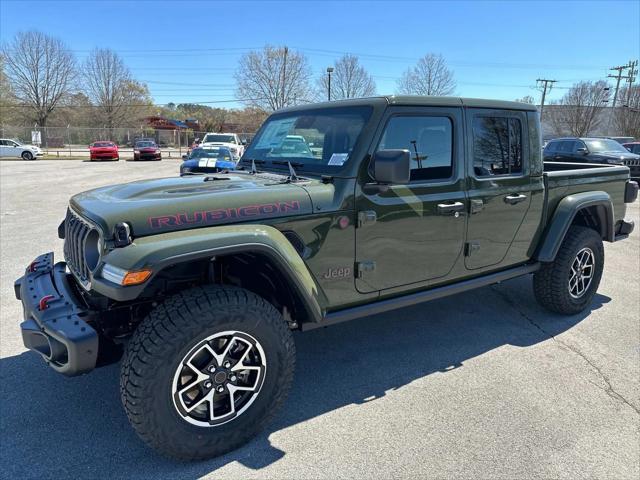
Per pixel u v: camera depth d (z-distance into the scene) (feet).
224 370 8.00
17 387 10.36
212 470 7.91
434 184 10.62
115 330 8.77
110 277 7.23
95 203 8.64
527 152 12.55
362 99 10.25
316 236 9.15
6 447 8.41
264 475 7.79
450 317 14.65
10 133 154.40
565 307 14.24
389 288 10.43
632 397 10.19
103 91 226.17
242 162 12.59
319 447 8.50
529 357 12.01
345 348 12.51
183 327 7.40
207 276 8.91
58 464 8.01
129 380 7.30
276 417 9.43
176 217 7.85
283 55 157.28
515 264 13.15
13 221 29.60
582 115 167.63
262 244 8.05
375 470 7.92
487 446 8.54
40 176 66.64
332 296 9.65
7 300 15.37
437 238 10.85
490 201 11.68
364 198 9.59
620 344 12.76
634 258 22.02
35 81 203.51
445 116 10.73
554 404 9.90
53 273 9.82
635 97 156.56
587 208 14.80
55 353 7.66
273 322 8.32
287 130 11.70
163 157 134.51
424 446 8.54
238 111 243.81
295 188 9.12
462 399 10.09
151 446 7.62
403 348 12.51
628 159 48.32
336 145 10.06
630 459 8.23
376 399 10.09
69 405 9.73
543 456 8.29
